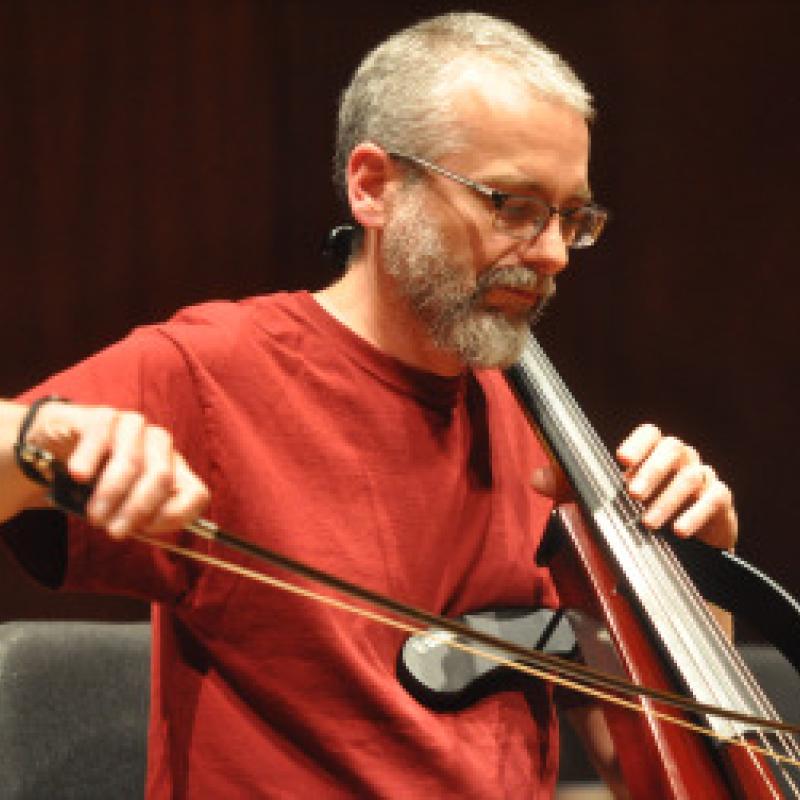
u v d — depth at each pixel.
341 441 5.15
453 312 5.11
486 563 5.41
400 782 4.84
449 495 5.32
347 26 11.45
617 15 11.96
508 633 5.23
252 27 11.26
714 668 4.71
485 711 5.09
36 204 10.82
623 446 5.29
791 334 12.14
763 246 12.11
